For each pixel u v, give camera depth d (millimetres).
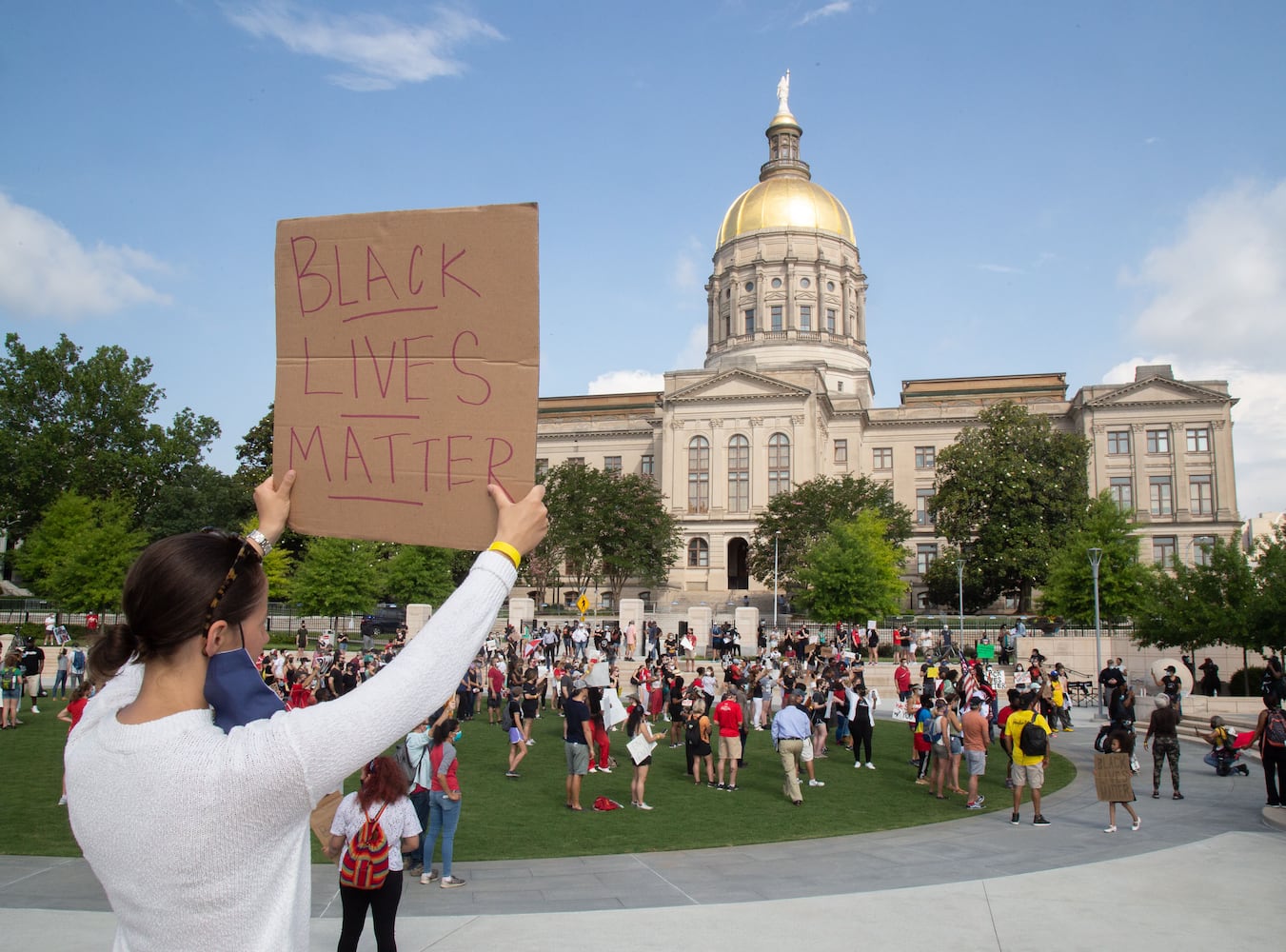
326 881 12195
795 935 9812
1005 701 40062
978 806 18656
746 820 17297
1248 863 13172
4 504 67938
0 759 22141
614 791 20141
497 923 10125
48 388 71688
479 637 2748
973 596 76125
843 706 29062
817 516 77125
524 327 3385
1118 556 56438
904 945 9508
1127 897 11414
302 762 2328
